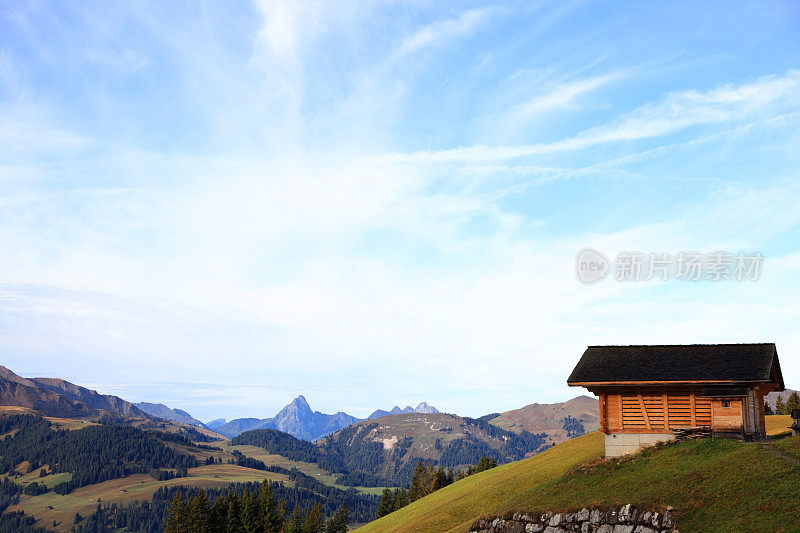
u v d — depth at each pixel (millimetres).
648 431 51094
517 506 48938
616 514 41812
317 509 148500
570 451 73375
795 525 32938
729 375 48688
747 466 41094
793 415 55875
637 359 54031
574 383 52375
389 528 72688
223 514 112125
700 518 37469
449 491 86562
